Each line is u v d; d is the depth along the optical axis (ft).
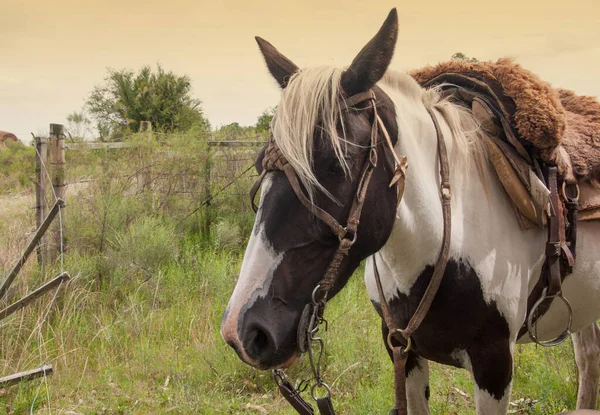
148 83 65.05
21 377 13.32
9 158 31.99
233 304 5.44
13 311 14.23
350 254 5.87
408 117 6.73
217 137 30.14
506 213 7.40
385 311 7.53
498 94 7.96
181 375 13.74
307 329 5.63
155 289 18.43
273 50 6.77
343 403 12.26
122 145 24.76
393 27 5.70
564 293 8.21
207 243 24.40
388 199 6.05
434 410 11.56
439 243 6.82
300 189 5.42
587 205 8.02
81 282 17.98
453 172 7.11
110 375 13.70
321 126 5.49
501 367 7.18
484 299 7.02
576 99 9.62
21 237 18.49
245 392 13.34
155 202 24.97
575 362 12.15
